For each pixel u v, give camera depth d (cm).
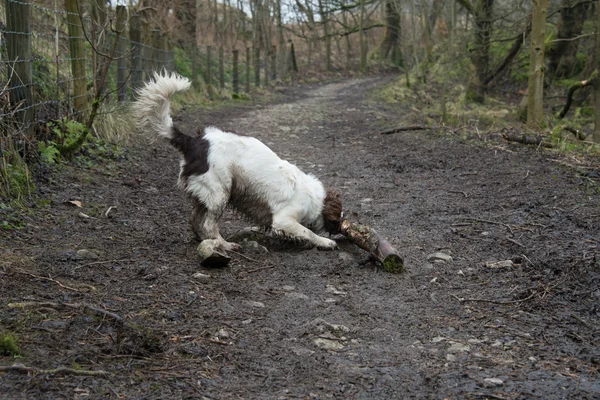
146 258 399
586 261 405
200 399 290
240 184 416
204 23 2538
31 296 342
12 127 491
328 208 430
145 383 295
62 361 301
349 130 935
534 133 771
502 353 327
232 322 342
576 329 345
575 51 1504
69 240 412
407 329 345
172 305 350
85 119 612
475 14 1415
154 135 415
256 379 304
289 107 1297
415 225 477
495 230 464
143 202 505
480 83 1444
